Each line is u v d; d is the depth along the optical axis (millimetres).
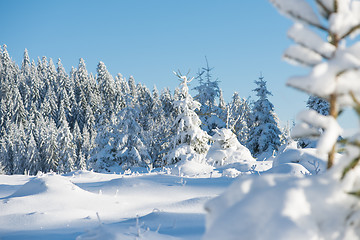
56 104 87938
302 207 1544
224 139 18875
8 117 76438
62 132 56812
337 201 1592
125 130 27938
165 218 4832
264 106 34125
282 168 8812
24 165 60688
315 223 1526
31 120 69500
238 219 1570
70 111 87625
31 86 94750
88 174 12688
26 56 123125
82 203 6340
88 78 102125
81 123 85688
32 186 7078
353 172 1623
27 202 6133
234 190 1797
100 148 28203
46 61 115375
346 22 1623
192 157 20938
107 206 6312
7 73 103688
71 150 56812
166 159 22344
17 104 78688
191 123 22000
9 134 64812
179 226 4355
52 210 5758
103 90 87875
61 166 55500
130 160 27500
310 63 1632
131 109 28734
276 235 1411
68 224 4996
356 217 1547
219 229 1574
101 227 3463
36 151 60156
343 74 1517
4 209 5863
